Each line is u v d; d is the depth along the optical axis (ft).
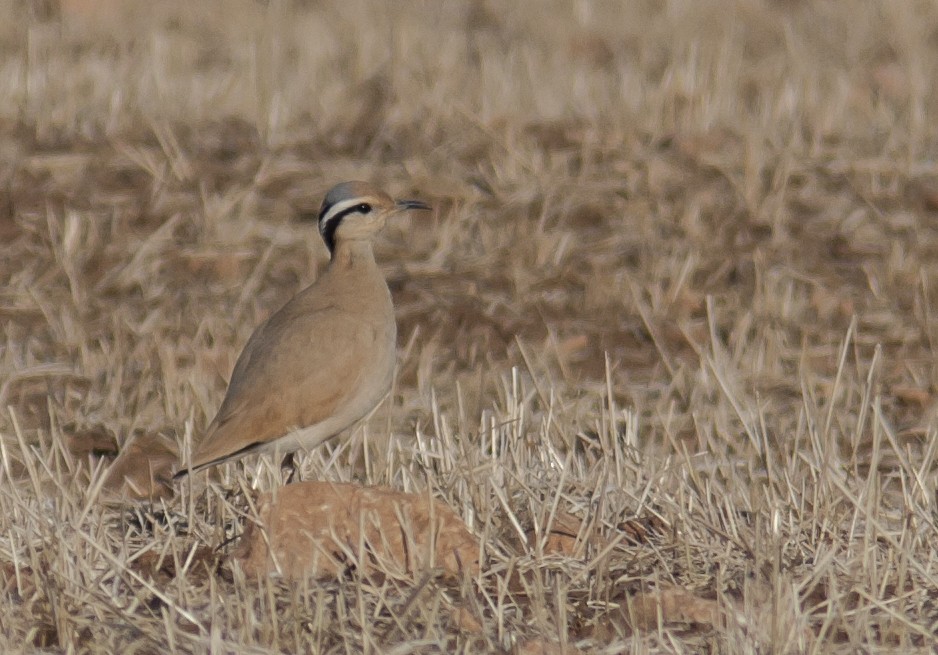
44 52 182.09
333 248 92.32
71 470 90.63
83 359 117.60
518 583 78.89
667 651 69.92
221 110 168.25
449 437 93.45
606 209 146.00
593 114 167.12
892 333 124.88
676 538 83.41
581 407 108.17
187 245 138.82
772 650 68.03
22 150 154.61
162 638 71.15
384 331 90.94
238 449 86.12
